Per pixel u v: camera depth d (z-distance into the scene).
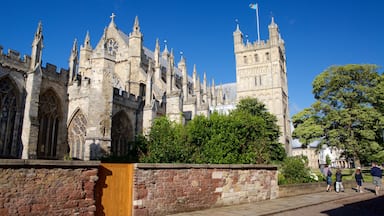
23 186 11.25
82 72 59.84
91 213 13.13
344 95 53.47
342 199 26.92
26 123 33.28
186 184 18.02
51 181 12.04
